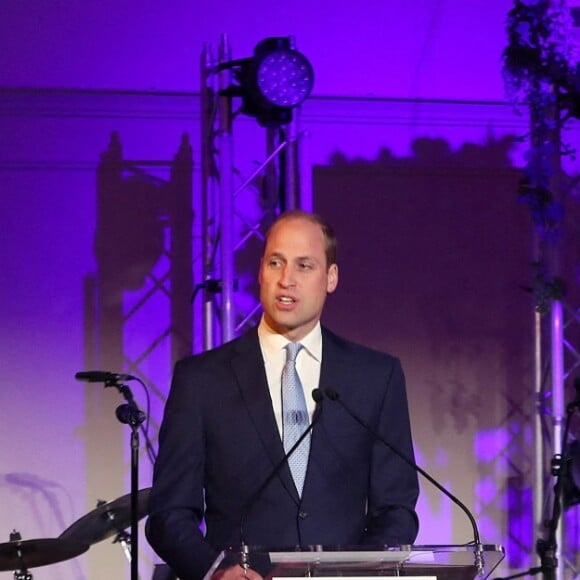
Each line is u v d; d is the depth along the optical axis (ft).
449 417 66.39
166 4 61.21
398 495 30.14
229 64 54.75
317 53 64.03
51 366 63.46
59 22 61.21
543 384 59.41
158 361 64.23
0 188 63.52
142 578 63.26
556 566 50.65
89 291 63.98
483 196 67.62
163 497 28.96
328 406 29.91
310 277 29.66
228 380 29.96
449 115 66.95
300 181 55.42
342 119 66.08
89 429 63.52
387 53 64.39
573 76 56.08
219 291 55.57
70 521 62.85
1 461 62.64
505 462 66.64
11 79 62.69
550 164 56.75
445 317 66.85
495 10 62.95
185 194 65.00
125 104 64.23
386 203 66.64
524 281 67.51
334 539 28.78
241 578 22.54
